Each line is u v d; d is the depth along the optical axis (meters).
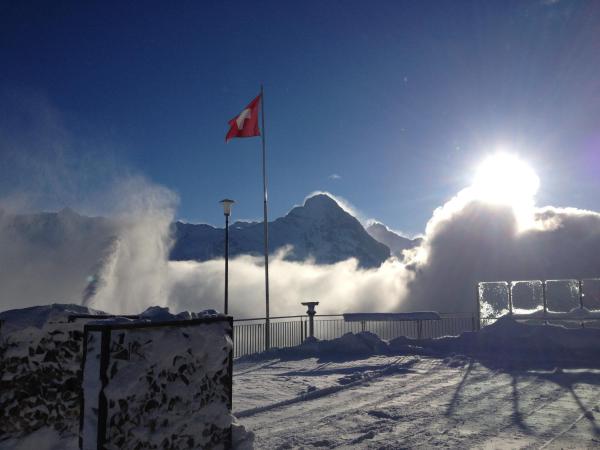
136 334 3.54
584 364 11.34
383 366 11.49
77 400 4.57
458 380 9.66
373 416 6.83
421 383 9.40
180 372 3.80
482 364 11.63
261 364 12.66
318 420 6.64
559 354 12.52
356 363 12.23
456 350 13.92
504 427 6.17
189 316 4.05
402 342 14.95
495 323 14.48
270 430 6.14
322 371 11.14
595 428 6.07
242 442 4.27
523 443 5.46
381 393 8.48
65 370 4.56
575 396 8.02
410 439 5.68
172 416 3.68
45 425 4.39
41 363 4.45
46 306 4.79
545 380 9.50
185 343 3.85
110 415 3.31
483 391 8.52
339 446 5.45
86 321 4.72
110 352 3.38
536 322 15.59
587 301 15.36
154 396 3.58
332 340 14.73
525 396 8.05
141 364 3.53
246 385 9.25
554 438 5.66
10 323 4.39
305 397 8.17
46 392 4.44
